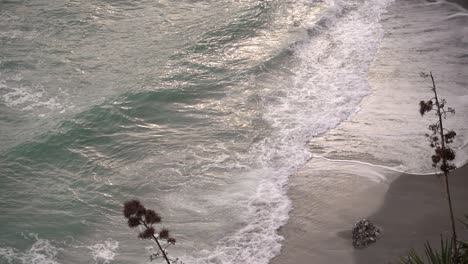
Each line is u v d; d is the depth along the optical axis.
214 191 18.91
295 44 26.69
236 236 17.16
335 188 18.78
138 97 23.19
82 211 18.39
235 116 22.44
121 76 24.81
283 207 18.14
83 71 25.25
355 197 18.34
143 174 19.75
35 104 23.23
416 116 21.75
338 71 24.95
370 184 18.80
